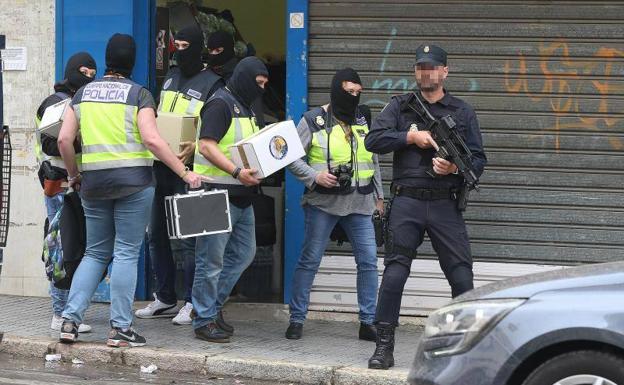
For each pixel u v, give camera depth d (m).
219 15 11.01
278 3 10.91
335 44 9.63
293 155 8.23
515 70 9.35
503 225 9.42
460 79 9.44
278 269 10.26
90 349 8.24
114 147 8.01
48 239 8.49
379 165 9.55
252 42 10.99
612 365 5.20
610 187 9.27
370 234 8.82
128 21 10.03
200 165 8.45
